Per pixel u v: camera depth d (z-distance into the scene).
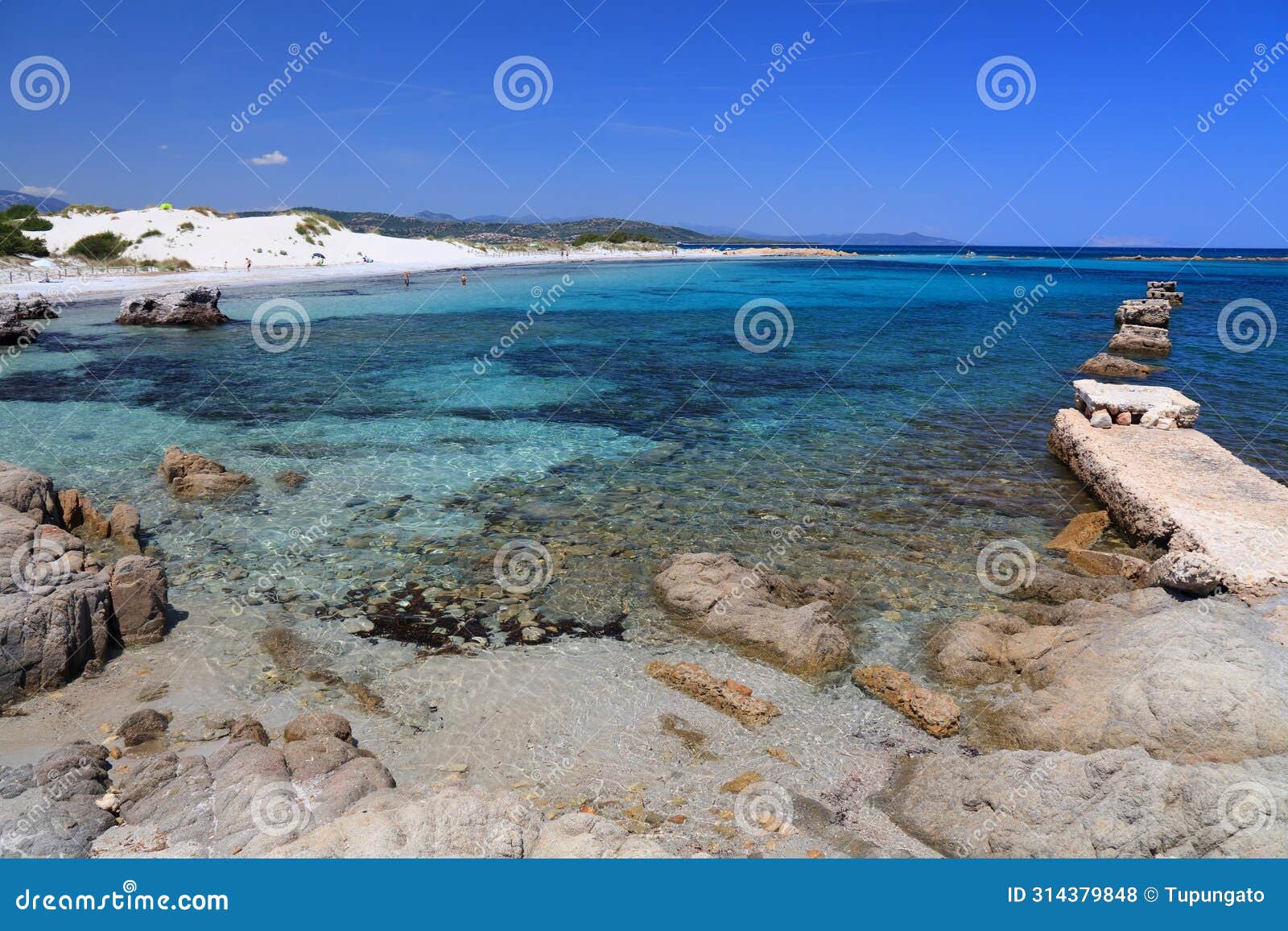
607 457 18.28
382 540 13.51
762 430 20.80
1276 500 12.87
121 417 21.42
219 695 9.12
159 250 67.69
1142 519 12.93
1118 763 6.56
